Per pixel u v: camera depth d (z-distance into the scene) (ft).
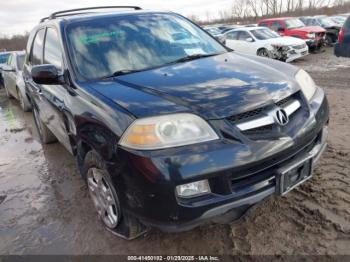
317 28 46.85
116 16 11.39
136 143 6.84
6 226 10.24
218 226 8.90
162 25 11.55
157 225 7.07
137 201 7.07
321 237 8.06
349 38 27.99
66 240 9.16
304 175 8.05
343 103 18.80
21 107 28.32
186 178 6.59
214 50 11.43
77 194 11.61
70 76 9.71
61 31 10.73
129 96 7.77
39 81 9.66
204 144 6.79
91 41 10.31
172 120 6.89
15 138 19.53
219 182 6.82
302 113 8.25
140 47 10.38
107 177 7.99
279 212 9.16
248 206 7.25
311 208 9.11
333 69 32.30
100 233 9.25
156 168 6.61
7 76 30.12
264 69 9.20
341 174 10.67
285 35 47.29
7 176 14.02
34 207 11.16
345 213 8.75
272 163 7.24
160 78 8.63
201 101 7.28
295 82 8.70
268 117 7.36
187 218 6.81
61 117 10.68
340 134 14.05
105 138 7.48
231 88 7.81
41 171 14.08
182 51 10.72
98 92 8.40
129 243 8.69
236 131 6.97
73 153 10.60
